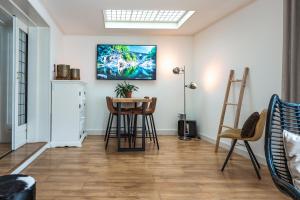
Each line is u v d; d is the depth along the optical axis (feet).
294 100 8.91
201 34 18.25
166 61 19.74
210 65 16.81
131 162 11.66
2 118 14.44
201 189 8.50
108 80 19.33
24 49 14.01
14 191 4.42
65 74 15.34
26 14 12.07
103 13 14.25
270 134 4.82
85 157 12.48
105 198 7.69
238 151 13.37
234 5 12.83
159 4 12.66
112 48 19.06
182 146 15.40
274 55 10.81
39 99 14.48
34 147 13.00
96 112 19.27
